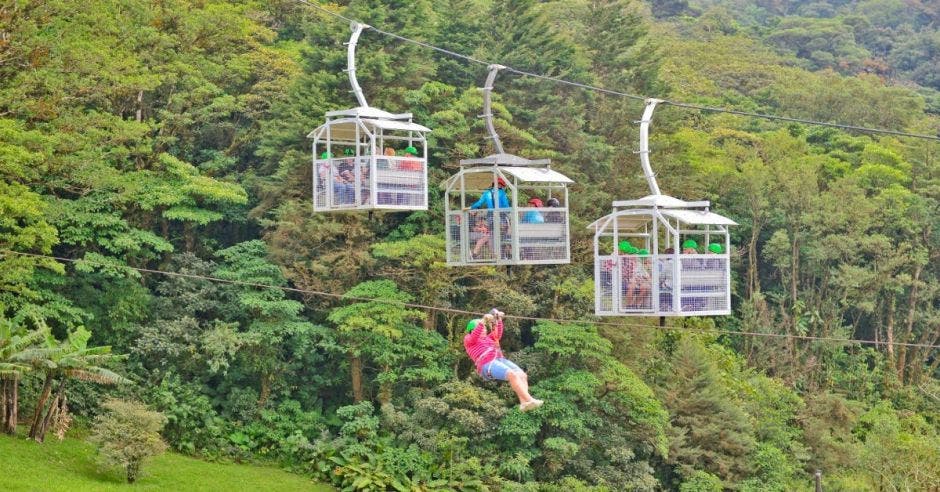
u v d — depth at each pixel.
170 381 37.94
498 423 38.03
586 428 38.78
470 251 25.55
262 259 41.44
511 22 51.78
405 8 47.12
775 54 86.69
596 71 56.38
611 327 42.50
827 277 56.78
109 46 37.31
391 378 38.81
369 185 25.09
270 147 44.88
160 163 43.09
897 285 56.09
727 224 24.06
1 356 31.06
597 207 46.53
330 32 45.59
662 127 53.47
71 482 29.45
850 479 43.12
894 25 103.94
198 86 44.91
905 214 58.91
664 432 41.19
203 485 32.56
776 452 42.22
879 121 70.56
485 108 25.84
